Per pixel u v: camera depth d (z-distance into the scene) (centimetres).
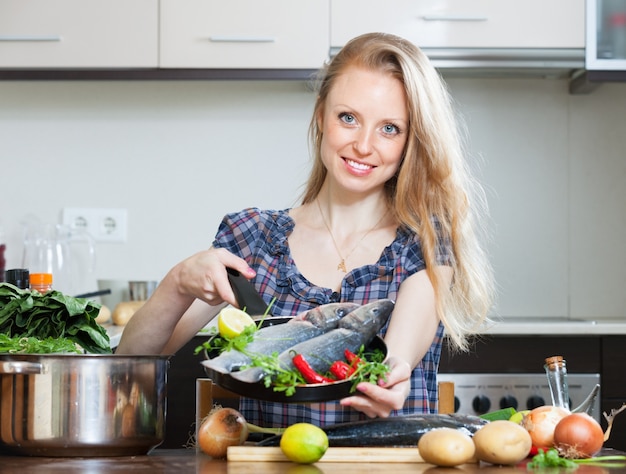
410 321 144
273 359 117
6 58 300
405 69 149
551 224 330
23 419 124
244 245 165
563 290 330
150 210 334
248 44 299
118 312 297
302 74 299
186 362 281
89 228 333
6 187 334
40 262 313
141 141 334
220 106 333
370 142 148
